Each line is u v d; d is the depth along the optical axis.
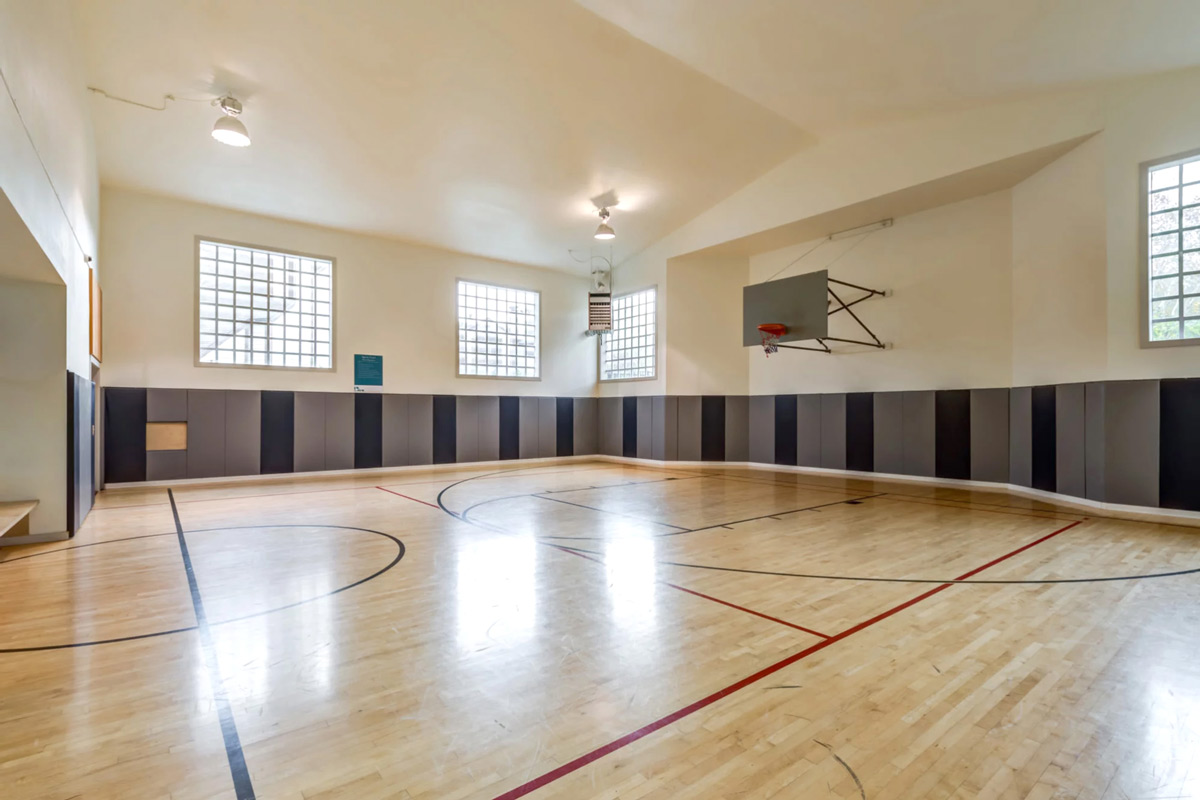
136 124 7.08
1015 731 2.17
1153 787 1.85
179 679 2.59
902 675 2.62
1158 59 5.74
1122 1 4.82
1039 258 7.47
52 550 4.92
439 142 7.89
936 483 8.86
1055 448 7.24
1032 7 5.02
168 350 8.80
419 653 2.86
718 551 4.88
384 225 10.23
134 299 8.55
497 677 2.60
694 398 11.77
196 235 9.05
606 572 4.27
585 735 2.13
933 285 8.83
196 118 7.04
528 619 3.32
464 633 3.11
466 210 9.94
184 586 3.94
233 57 6.13
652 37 6.11
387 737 2.12
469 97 7.03
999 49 5.74
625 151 8.52
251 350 9.53
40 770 1.93
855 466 9.91
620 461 13.02
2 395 5.10
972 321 8.43
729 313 11.75
